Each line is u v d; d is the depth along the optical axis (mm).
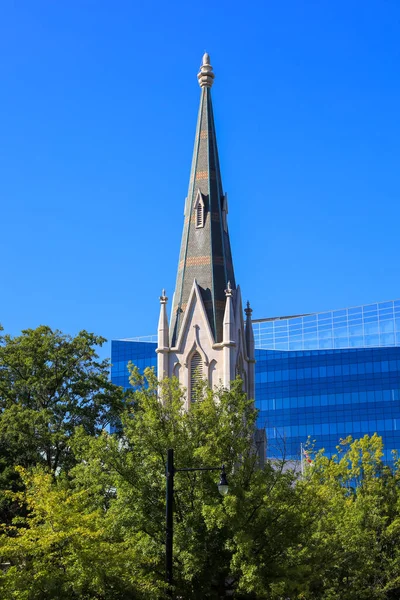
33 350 78625
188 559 51719
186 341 89688
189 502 54594
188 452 54875
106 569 46781
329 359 189000
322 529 59125
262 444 84000
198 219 94812
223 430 56156
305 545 55344
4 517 72750
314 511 56812
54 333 80188
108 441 56344
